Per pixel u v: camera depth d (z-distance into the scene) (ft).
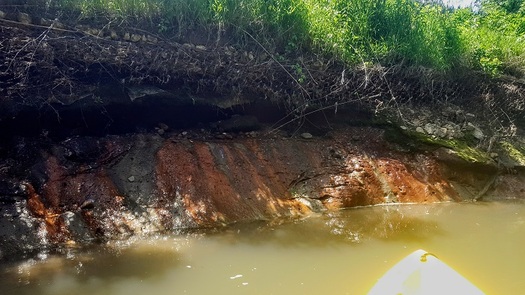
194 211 15.66
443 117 24.94
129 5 17.81
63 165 15.33
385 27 25.43
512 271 13.25
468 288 10.14
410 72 24.53
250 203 17.10
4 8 15.15
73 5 16.58
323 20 22.86
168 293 10.56
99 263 11.93
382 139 22.68
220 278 11.57
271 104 21.16
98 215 14.33
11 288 10.26
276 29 21.33
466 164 22.68
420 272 10.66
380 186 20.58
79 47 16.05
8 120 15.19
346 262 13.20
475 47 28.99
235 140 19.90
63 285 10.57
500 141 25.66
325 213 18.07
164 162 16.88
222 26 19.77
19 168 14.62
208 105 19.62
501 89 28.14
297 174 19.52
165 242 13.74
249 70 20.04
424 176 22.00
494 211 20.25
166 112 18.75
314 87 21.62
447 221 18.13
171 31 18.86
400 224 17.30
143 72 17.72
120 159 16.49
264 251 13.60
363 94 22.98
